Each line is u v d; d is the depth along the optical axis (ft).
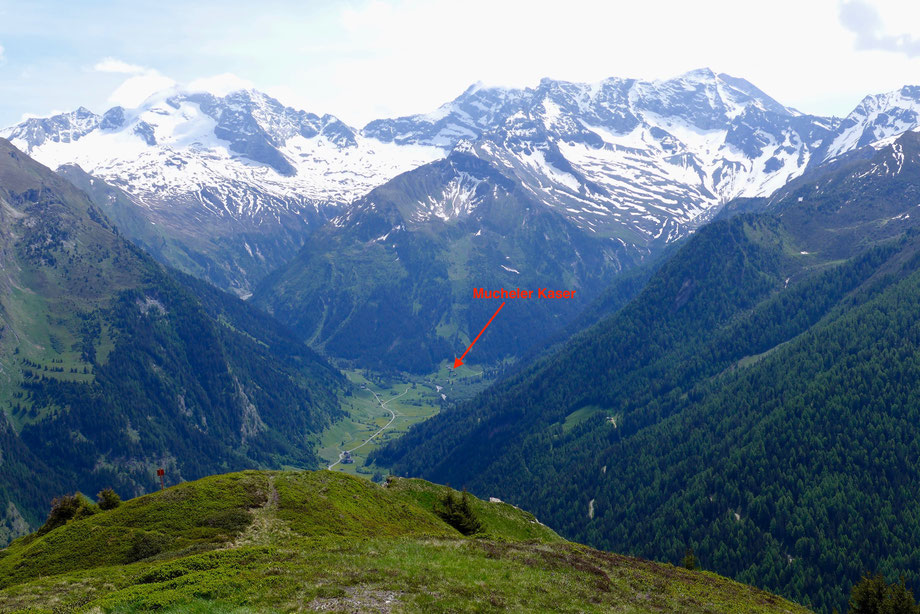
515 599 161.38
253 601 145.07
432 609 146.92
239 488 272.51
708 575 252.42
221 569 166.09
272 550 187.01
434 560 187.42
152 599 143.23
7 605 159.02
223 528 231.91
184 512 243.60
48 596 163.84
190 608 140.15
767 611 201.77
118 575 178.81
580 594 175.01
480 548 209.36
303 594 149.59
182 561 175.63
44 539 229.86
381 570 169.78
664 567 244.63
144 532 223.10
